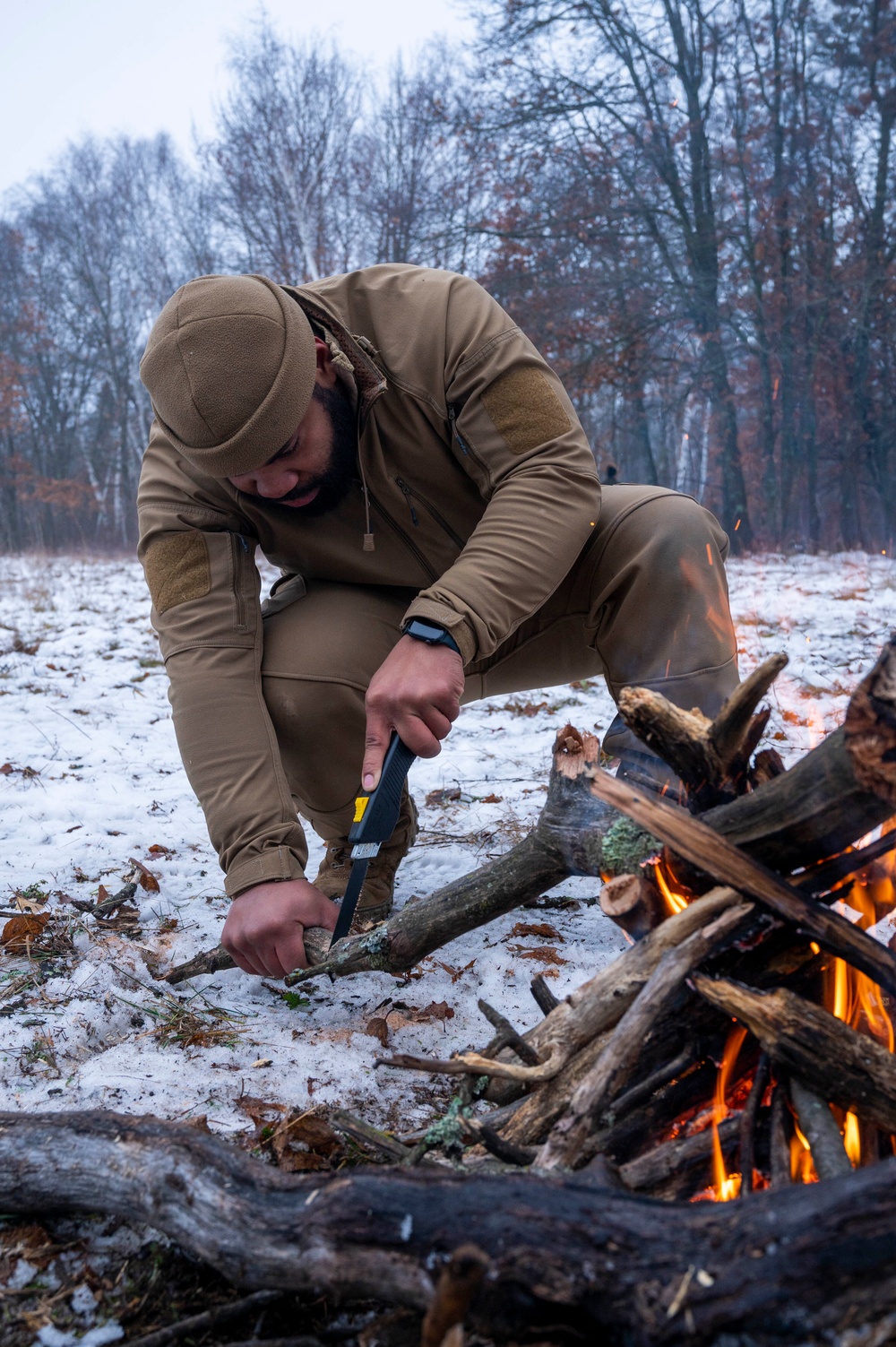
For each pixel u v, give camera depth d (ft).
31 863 8.45
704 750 3.91
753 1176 3.39
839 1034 3.31
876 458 58.13
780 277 57.11
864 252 56.90
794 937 3.75
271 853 5.59
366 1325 3.31
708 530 6.90
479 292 6.72
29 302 109.50
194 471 6.51
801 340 57.41
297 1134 4.39
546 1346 2.74
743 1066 3.76
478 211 74.69
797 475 61.46
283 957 5.43
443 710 5.33
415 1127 4.67
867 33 54.44
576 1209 2.81
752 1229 2.62
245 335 5.54
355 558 6.92
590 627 7.27
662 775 5.39
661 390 67.46
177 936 6.75
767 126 57.41
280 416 5.60
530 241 61.00
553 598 7.29
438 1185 2.98
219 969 6.18
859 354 56.75
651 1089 3.71
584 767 4.95
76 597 31.73
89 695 16.34
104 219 110.22
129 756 12.55
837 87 56.54
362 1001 6.03
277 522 6.68
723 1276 2.55
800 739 12.76
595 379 57.88
